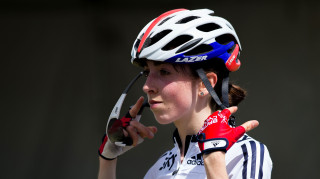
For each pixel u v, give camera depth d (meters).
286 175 18.23
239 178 4.86
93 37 21.91
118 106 5.43
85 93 21.17
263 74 19.50
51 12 22.59
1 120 21.05
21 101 21.34
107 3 22.17
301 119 18.72
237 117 18.70
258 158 4.92
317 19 19.89
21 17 22.47
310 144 18.44
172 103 4.93
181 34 4.94
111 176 5.82
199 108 5.18
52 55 21.94
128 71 21.23
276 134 18.62
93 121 20.75
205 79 4.89
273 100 19.05
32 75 21.72
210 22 5.18
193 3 21.14
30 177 20.27
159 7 21.81
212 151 4.37
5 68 21.84
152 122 18.41
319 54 19.53
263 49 19.88
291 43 19.83
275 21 20.19
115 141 5.55
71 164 20.20
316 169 18.09
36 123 21.05
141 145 18.61
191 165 5.27
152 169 5.93
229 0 20.73
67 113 21.06
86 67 21.55
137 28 21.70
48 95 21.36
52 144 20.70
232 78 19.52
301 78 19.31
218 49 5.01
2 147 20.67
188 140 5.37
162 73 4.98
